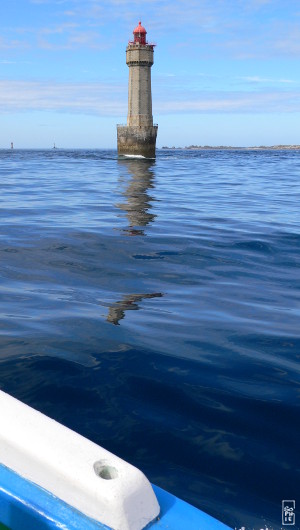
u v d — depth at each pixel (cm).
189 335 438
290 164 4694
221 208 1308
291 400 326
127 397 324
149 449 270
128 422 295
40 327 446
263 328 461
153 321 472
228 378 356
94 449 159
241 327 462
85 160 5075
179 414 306
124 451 267
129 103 5012
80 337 424
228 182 2281
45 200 1387
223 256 761
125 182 2155
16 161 4675
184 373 361
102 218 1088
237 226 1019
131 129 5019
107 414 303
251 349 411
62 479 150
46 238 846
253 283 621
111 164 4181
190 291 579
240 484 244
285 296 568
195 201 1455
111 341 418
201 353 399
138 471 153
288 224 1055
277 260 745
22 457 158
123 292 568
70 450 157
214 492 238
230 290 588
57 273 639
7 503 150
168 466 256
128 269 670
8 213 1125
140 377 353
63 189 1739
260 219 1123
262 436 285
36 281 600
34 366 363
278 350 410
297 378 359
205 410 311
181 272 664
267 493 238
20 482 154
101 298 541
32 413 173
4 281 595
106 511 142
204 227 1000
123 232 921
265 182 2311
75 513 145
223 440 280
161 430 288
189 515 154
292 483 246
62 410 306
